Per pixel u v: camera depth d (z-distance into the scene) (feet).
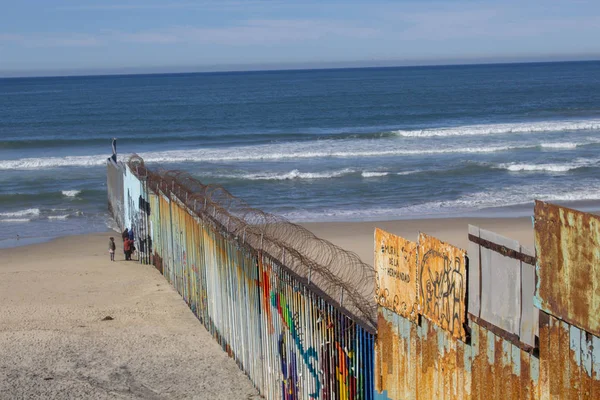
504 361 15.80
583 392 13.56
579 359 13.64
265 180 117.19
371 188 108.88
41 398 32.17
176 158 143.33
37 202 106.93
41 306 50.03
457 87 462.60
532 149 147.54
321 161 138.92
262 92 458.91
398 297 20.35
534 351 14.78
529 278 14.97
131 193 72.13
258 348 32.63
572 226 13.69
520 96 359.66
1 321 46.06
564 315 13.92
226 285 37.86
